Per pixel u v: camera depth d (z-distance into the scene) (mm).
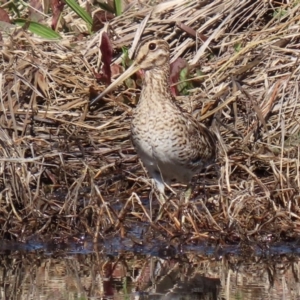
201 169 11141
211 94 12305
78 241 10422
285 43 12938
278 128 11852
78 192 10766
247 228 10422
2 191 10695
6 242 10508
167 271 9547
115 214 10477
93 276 9320
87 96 12273
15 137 11219
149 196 11023
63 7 13977
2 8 13531
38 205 10641
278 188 10820
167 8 13523
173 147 10492
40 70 12211
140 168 11625
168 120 10430
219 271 9570
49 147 11703
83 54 12922
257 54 12773
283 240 10344
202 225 10430
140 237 10414
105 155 11758
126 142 11906
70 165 11453
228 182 10617
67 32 13812
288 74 12383
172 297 8539
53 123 12039
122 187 11477
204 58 13078
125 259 10039
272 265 9828
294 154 11375
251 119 11945
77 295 8562
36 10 13859
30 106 11883
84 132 11977
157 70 10664
